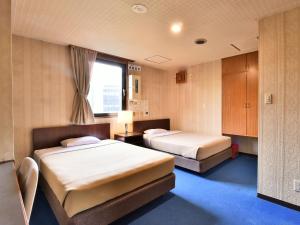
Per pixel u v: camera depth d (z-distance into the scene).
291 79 2.00
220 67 4.12
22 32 2.62
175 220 1.88
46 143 2.92
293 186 2.02
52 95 3.05
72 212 1.47
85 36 2.76
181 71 4.88
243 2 1.87
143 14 2.10
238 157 4.03
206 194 2.41
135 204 1.89
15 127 2.70
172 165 2.39
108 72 3.84
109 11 2.04
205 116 4.44
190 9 1.99
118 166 2.02
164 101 5.15
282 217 1.90
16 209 0.78
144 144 3.97
